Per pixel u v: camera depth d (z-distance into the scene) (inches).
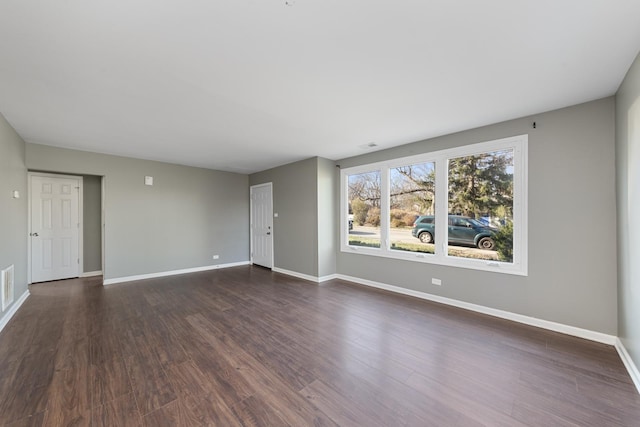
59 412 63.4
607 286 97.1
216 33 62.2
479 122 121.6
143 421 60.9
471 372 80.4
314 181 191.2
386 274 169.0
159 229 205.0
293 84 87.2
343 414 63.4
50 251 189.6
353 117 115.5
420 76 82.5
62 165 163.3
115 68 77.0
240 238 255.1
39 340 100.0
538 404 66.9
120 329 110.1
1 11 54.1
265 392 71.2
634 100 74.8
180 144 157.6
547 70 78.8
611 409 65.0
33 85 86.1
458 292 136.6
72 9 54.1
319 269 189.3
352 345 97.1
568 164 104.6
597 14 55.9
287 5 53.7
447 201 141.6
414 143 154.0
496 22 58.8
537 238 112.0
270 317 123.6
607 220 96.8
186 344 97.6
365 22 59.0
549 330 108.8
